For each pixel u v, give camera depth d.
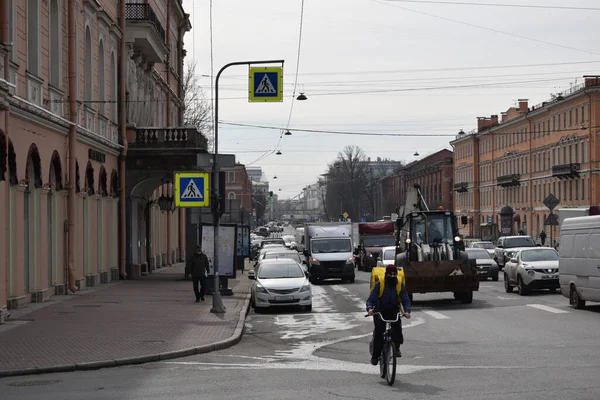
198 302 28.14
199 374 13.95
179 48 62.62
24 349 16.38
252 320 24.73
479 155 117.56
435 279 28.11
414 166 148.62
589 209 46.12
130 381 13.23
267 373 13.96
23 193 24.28
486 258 43.25
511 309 26.02
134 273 41.44
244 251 52.66
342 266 44.53
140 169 39.88
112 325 20.67
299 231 71.75
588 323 21.33
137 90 43.94
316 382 12.89
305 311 27.50
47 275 27.42
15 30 22.98
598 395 11.26
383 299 13.14
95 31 33.84
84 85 32.16
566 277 26.41
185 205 25.97
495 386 12.17
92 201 34.16
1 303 20.94
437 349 16.77
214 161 25.22
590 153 77.25
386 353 12.88
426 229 30.41
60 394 12.06
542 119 91.19
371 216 156.50
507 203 104.38
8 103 20.95
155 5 50.12
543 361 14.73
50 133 27.09
